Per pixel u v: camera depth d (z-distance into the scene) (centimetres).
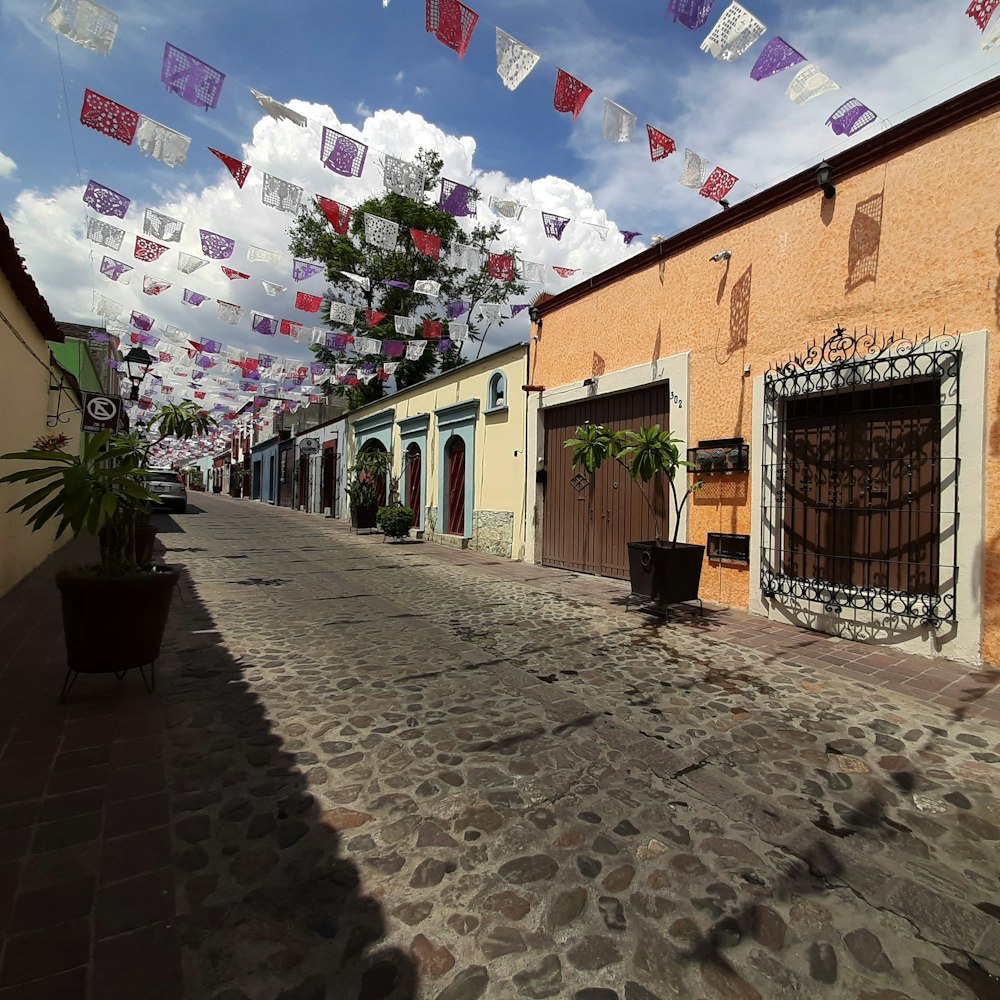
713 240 644
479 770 274
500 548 1039
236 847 213
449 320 854
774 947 174
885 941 176
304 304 723
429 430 1352
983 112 430
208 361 1046
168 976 158
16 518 623
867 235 500
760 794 257
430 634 514
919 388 475
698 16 360
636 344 753
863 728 324
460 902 189
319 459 2256
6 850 207
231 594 674
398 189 488
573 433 884
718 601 635
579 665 432
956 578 438
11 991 150
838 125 427
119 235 531
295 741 300
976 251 433
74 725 310
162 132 399
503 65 382
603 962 167
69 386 899
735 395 617
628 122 439
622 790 259
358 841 219
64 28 316
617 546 795
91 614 329
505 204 536
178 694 359
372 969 163
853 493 515
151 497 334
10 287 546
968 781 268
